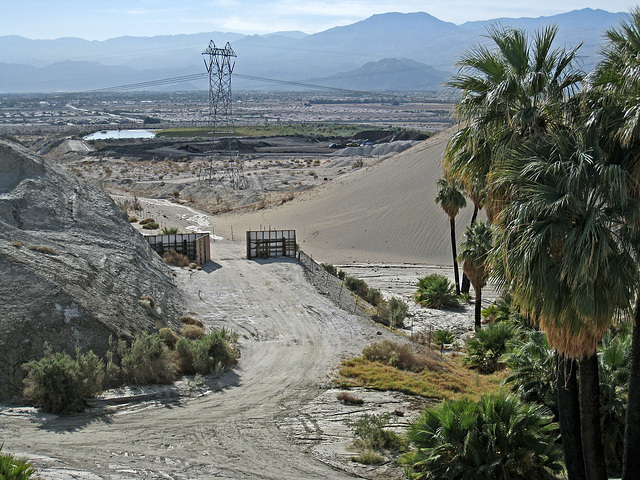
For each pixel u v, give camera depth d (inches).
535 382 515.5
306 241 2078.0
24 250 749.9
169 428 526.6
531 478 423.8
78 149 5246.1
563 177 353.7
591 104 393.1
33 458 418.3
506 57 417.4
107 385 601.3
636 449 386.6
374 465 471.8
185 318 876.0
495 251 390.9
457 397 651.5
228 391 643.5
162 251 1342.3
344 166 4131.4
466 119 450.3
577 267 335.9
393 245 1956.2
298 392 649.0
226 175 3612.2
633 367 385.4
